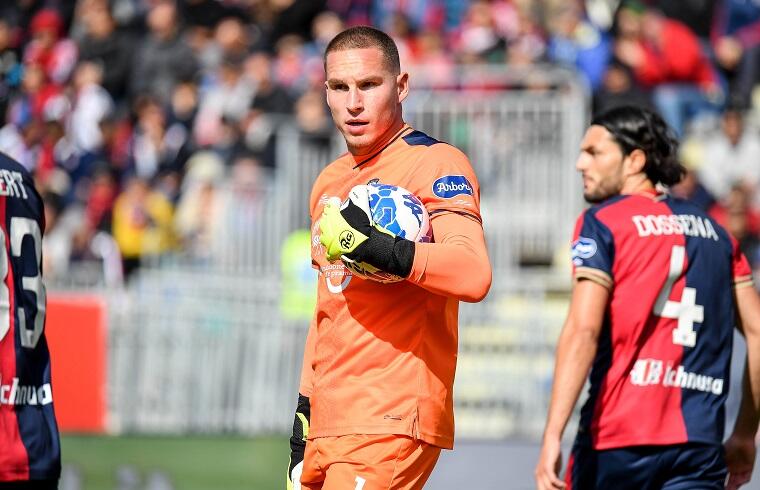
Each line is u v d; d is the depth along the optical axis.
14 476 14.92
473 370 33.31
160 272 35.91
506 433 32.97
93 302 33.59
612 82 41.91
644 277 16.72
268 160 40.00
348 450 14.89
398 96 15.41
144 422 33.47
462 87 39.72
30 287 15.44
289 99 43.25
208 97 46.50
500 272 36.00
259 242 37.91
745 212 38.41
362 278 14.98
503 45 43.88
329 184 15.83
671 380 16.66
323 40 47.59
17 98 49.69
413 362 14.94
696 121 42.03
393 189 14.55
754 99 44.97
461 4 48.91
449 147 15.27
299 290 34.25
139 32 50.22
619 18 43.59
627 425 16.55
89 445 32.38
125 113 48.09
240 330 33.72
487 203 37.41
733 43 45.94
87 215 42.94
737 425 17.88
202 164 43.09
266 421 33.38
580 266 16.78
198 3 49.31
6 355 15.01
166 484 32.12
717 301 17.05
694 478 16.61
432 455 15.14
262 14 48.38
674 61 42.84
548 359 33.12
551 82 38.78
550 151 37.53
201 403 33.53
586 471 16.80
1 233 15.12
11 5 51.78
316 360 15.62
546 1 45.28
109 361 33.44
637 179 17.86
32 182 15.80
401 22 46.66
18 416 15.09
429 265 13.91
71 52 50.06
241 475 31.86
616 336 16.72
